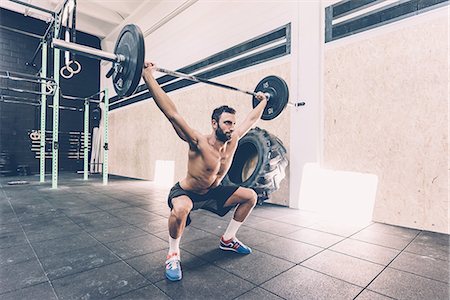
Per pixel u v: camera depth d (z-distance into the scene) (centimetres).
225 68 412
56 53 456
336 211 283
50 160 718
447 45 221
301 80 313
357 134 271
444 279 136
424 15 233
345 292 122
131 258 158
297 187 313
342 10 284
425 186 229
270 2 351
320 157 298
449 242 196
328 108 292
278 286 127
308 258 162
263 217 267
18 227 220
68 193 399
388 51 252
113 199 354
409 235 212
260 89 241
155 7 553
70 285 125
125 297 115
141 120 629
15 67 664
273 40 347
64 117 741
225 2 414
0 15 649
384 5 256
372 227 234
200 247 179
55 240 188
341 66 283
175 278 130
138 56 137
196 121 463
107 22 696
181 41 503
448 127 219
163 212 279
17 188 444
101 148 768
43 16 647
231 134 139
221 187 163
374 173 258
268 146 299
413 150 236
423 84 232
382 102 255
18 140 668
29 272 138
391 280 135
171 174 527
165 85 544
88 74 780
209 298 115
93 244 181
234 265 150
